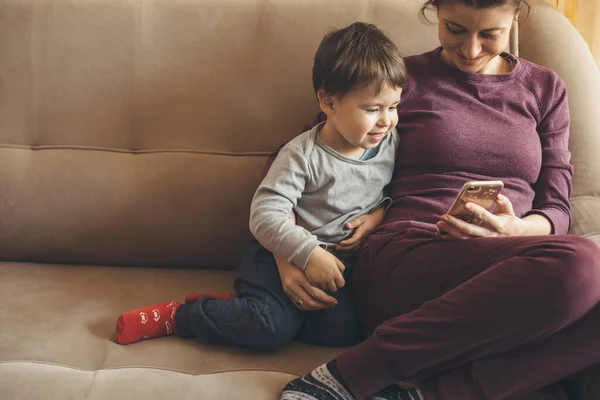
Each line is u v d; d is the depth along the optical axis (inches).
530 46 57.4
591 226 50.3
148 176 56.9
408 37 56.9
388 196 52.4
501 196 45.2
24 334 46.8
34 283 54.2
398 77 46.2
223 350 46.8
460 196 41.9
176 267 58.9
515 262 38.5
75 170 57.1
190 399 41.0
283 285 47.0
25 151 58.3
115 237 57.4
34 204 57.1
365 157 50.2
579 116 55.0
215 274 57.6
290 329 46.7
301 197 49.6
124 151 58.1
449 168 49.6
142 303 51.9
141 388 41.6
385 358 40.3
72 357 45.1
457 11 45.9
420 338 39.7
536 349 39.0
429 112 50.6
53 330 47.5
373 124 46.8
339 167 48.9
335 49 47.2
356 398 40.8
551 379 39.3
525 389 39.5
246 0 58.1
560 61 56.4
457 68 51.3
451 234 43.6
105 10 57.7
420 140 50.3
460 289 39.7
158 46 57.5
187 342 47.5
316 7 57.4
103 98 57.7
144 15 57.7
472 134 49.5
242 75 57.3
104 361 45.0
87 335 47.4
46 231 57.4
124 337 46.6
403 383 42.9
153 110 57.6
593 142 54.2
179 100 57.5
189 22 57.6
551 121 51.7
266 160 57.4
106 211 56.9
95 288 53.9
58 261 58.7
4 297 51.6
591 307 37.7
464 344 38.9
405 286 45.1
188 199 56.7
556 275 36.9
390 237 47.3
